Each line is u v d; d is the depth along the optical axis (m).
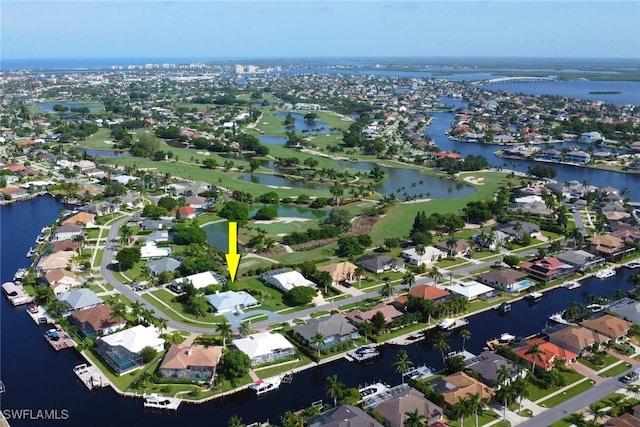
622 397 147.25
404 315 190.50
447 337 185.75
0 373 157.88
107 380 153.88
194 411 143.62
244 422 139.38
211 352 160.38
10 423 136.75
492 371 153.62
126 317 186.88
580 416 139.00
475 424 135.38
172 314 191.75
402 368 151.88
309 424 130.38
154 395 145.75
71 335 177.00
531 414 140.12
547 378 153.25
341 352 172.50
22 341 175.75
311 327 176.75
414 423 123.19
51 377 156.50
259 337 170.38
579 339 169.38
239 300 198.12
